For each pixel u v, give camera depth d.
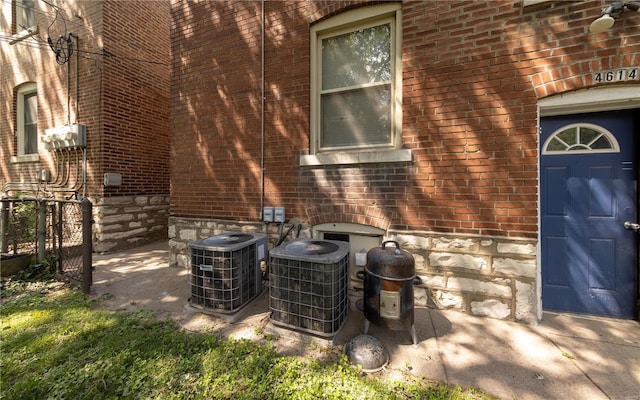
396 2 3.31
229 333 2.66
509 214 2.89
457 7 3.04
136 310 3.09
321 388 1.91
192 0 4.52
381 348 2.25
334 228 3.67
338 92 3.75
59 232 4.12
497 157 2.93
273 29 3.94
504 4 2.88
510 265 2.90
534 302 2.81
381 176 3.39
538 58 2.78
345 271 2.77
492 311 2.96
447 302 3.13
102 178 5.63
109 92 5.70
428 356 2.30
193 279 3.06
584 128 2.99
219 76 4.33
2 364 2.16
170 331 2.66
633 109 2.85
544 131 3.08
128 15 6.09
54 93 6.18
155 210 6.75
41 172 6.29
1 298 3.41
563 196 3.06
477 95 2.99
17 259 4.13
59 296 3.48
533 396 1.87
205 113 4.44
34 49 6.38
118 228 5.91
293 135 3.85
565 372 2.10
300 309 2.55
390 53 3.46
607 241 2.94
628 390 1.91
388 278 2.38
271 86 3.97
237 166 4.22
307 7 3.72
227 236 3.40
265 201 4.03
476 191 3.01
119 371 2.08
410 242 3.26
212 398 1.85
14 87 6.79
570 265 3.06
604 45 2.59
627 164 2.87
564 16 2.70
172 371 2.09
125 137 6.04
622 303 2.91
